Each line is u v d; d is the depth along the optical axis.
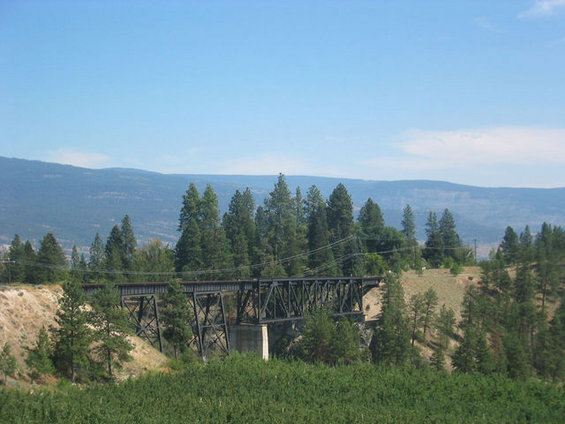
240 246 134.25
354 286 119.69
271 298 112.06
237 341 96.88
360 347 110.50
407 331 104.00
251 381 66.25
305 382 68.31
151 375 65.56
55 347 60.56
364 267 146.62
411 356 101.75
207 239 128.50
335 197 162.25
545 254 146.62
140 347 75.12
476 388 70.88
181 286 83.62
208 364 72.38
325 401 60.84
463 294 143.50
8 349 53.34
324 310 99.81
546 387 74.81
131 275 115.38
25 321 62.56
